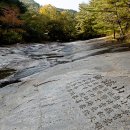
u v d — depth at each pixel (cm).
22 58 1579
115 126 440
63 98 590
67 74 771
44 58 1540
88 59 992
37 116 540
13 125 530
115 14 2020
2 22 3192
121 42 1984
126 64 771
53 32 4441
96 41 2730
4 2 3859
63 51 1952
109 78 637
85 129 452
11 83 928
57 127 479
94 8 2191
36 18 4175
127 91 543
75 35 4622
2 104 673
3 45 2519
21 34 3250
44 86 708
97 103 528
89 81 648
